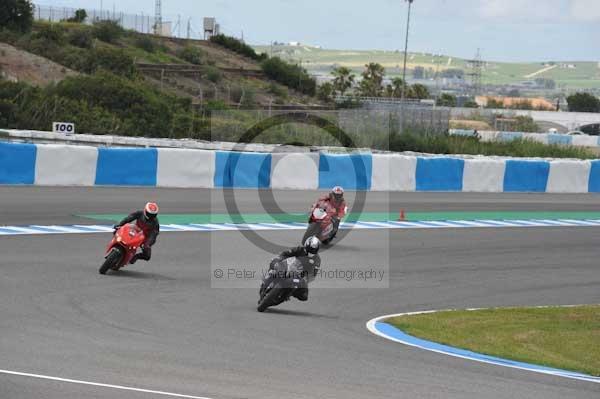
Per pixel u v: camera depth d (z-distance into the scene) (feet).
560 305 187.62
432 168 400.47
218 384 99.66
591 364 135.95
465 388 106.22
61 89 568.82
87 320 137.08
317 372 109.81
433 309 175.73
